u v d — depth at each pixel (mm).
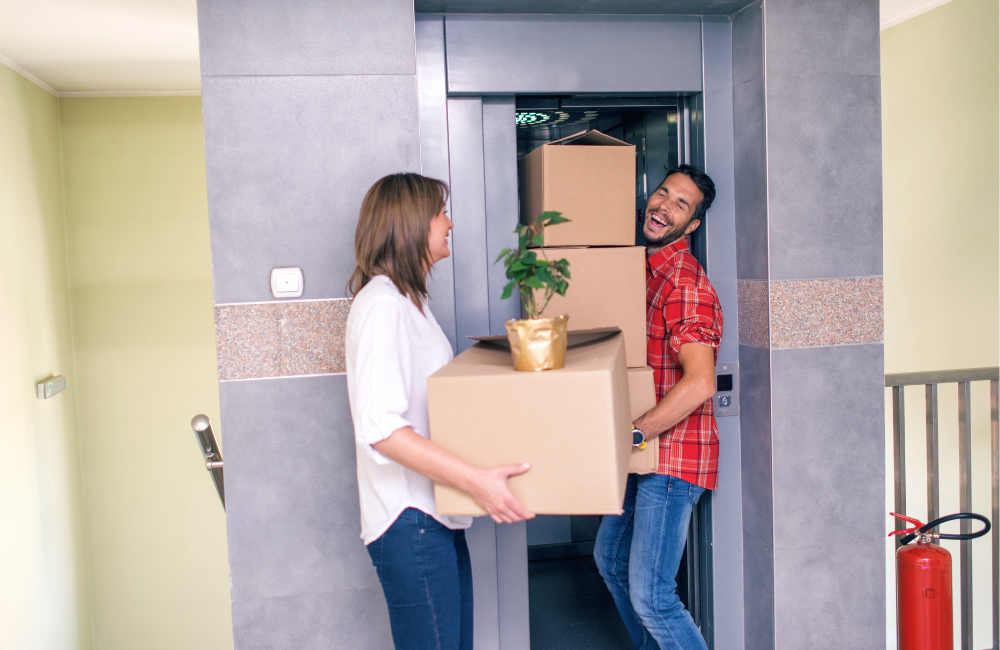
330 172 1765
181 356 4383
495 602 1950
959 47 3121
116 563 4391
